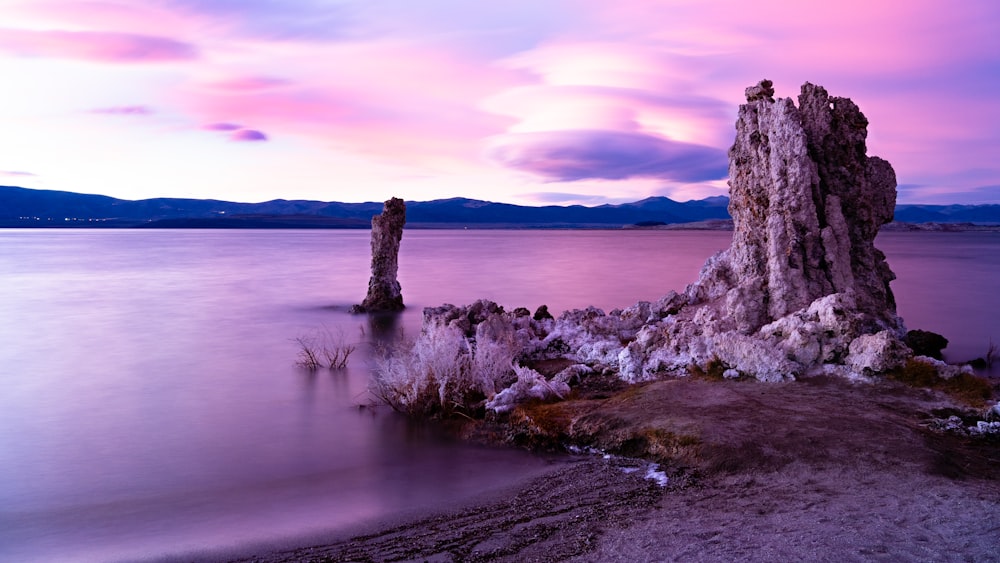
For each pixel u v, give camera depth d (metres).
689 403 14.20
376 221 38.00
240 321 34.84
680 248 122.44
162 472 13.29
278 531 10.36
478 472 12.53
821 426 12.52
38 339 30.00
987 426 12.24
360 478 12.55
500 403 15.55
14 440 15.53
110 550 9.93
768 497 10.07
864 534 8.47
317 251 117.44
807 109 20.16
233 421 16.72
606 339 21.23
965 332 27.03
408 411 16.70
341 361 23.86
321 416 16.91
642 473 11.80
